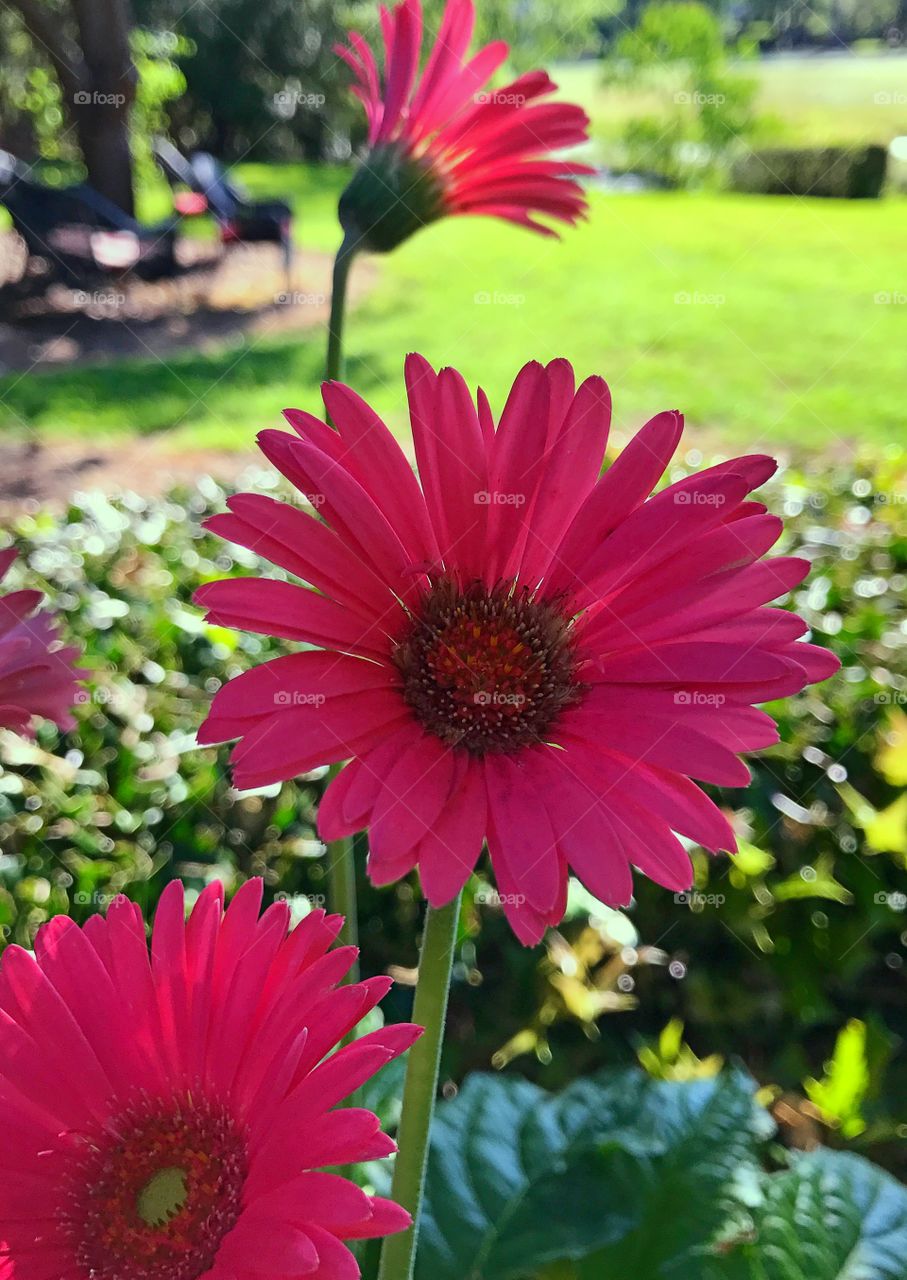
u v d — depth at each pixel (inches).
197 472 30.5
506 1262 8.0
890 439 31.7
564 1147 8.6
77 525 17.4
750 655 5.7
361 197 8.6
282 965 5.4
